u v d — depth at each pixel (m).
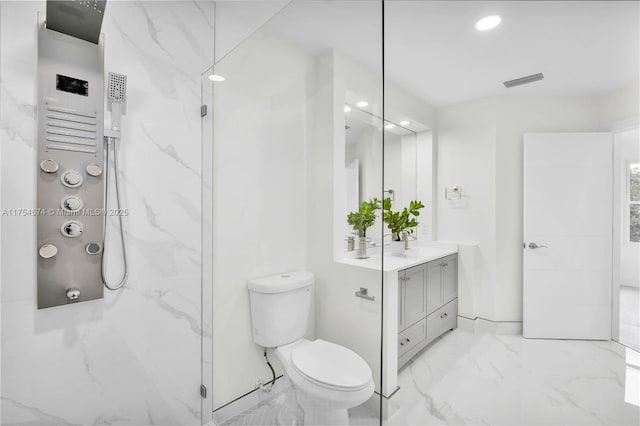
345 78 1.12
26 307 1.19
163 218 1.53
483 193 3.25
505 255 3.16
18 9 1.16
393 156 3.51
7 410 1.17
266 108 1.37
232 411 1.52
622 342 2.87
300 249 1.28
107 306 1.38
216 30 1.71
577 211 2.95
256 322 1.43
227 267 1.54
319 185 1.21
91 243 1.31
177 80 1.57
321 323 1.23
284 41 1.29
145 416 1.49
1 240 1.14
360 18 1.07
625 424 1.77
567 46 2.25
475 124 3.30
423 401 2.02
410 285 2.45
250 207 1.43
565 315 2.97
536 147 3.01
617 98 2.93
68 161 1.25
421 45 2.24
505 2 1.77
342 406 1.15
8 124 1.15
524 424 1.78
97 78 1.31
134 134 1.44
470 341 2.96
